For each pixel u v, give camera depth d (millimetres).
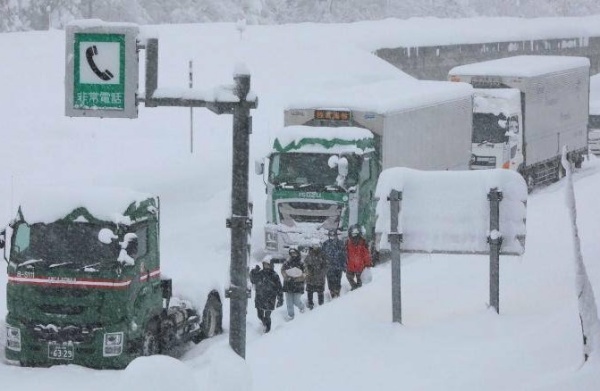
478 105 70812
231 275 21031
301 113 53062
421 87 60469
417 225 31219
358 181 49094
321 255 39719
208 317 35781
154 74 21359
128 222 30516
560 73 79750
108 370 30203
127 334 30391
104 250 30266
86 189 31312
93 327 30250
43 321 30344
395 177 30953
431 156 57531
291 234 49156
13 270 30578
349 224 48844
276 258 49625
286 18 169125
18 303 30562
